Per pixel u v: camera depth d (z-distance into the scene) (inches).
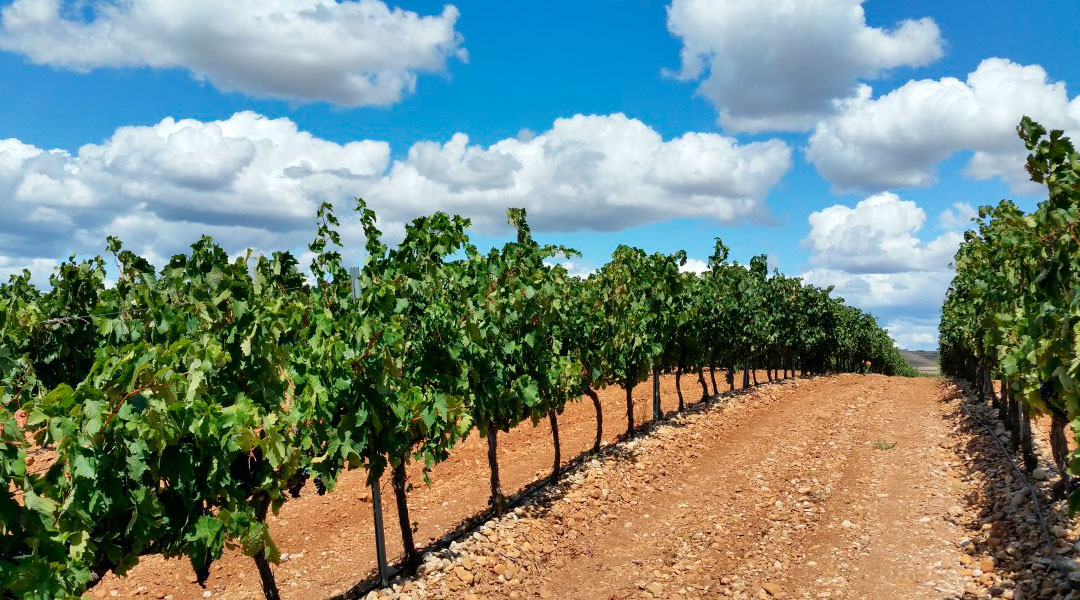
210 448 196.4
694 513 396.2
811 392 938.7
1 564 133.6
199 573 200.7
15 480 143.2
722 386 946.7
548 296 401.4
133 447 175.0
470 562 303.7
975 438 549.0
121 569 184.9
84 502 163.2
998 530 326.0
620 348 535.2
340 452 262.7
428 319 322.0
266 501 234.1
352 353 263.0
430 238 356.8
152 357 177.5
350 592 291.9
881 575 303.9
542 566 319.0
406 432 298.5
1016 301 328.5
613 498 414.6
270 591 236.8
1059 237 216.4
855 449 552.7
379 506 288.8
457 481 470.0
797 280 1072.2
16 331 361.7
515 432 602.5
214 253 272.7
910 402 866.8
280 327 233.1
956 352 1046.4
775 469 485.7
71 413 160.1
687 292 675.4
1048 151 208.7
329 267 349.1
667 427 591.8
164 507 187.9
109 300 331.9
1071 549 275.1
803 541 351.6
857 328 1496.1
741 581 304.7
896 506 401.4
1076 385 198.5
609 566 324.2
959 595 273.0
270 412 232.1
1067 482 322.0
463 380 331.3
